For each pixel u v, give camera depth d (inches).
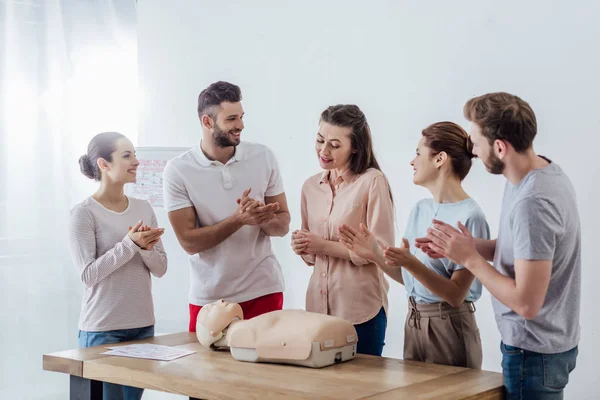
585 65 117.0
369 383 74.9
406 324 93.9
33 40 153.8
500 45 126.0
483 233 87.6
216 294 111.3
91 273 108.0
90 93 163.2
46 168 155.3
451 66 131.9
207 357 88.2
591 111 116.6
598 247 116.7
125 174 112.2
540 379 73.7
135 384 81.2
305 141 151.9
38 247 153.6
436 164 90.9
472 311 89.8
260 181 113.8
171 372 80.1
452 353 88.6
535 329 73.5
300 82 152.0
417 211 94.8
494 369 127.9
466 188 130.7
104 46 165.6
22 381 150.3
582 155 117.9
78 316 157.6
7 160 149.9
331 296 104.4
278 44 154.6
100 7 164.6
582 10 116.9
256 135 159.3
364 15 142.3
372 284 102.9
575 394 119.4
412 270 85.0
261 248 113.7
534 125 72.6
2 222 149.1
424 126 135.6
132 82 172.2
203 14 165.3
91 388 88.3
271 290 113.5
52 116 156.3
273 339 83.5
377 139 141.8
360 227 92.4
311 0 149.3
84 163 113.4
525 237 70.0
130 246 106.7
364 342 102.7
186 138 169.2
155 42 173.3
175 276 154.6
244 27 159.3
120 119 169.8
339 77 146.3
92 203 112.0
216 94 108.0
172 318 155.3
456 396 70.1
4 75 149.6
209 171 111.0
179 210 110.6
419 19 135.3
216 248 111.0
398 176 139.7
